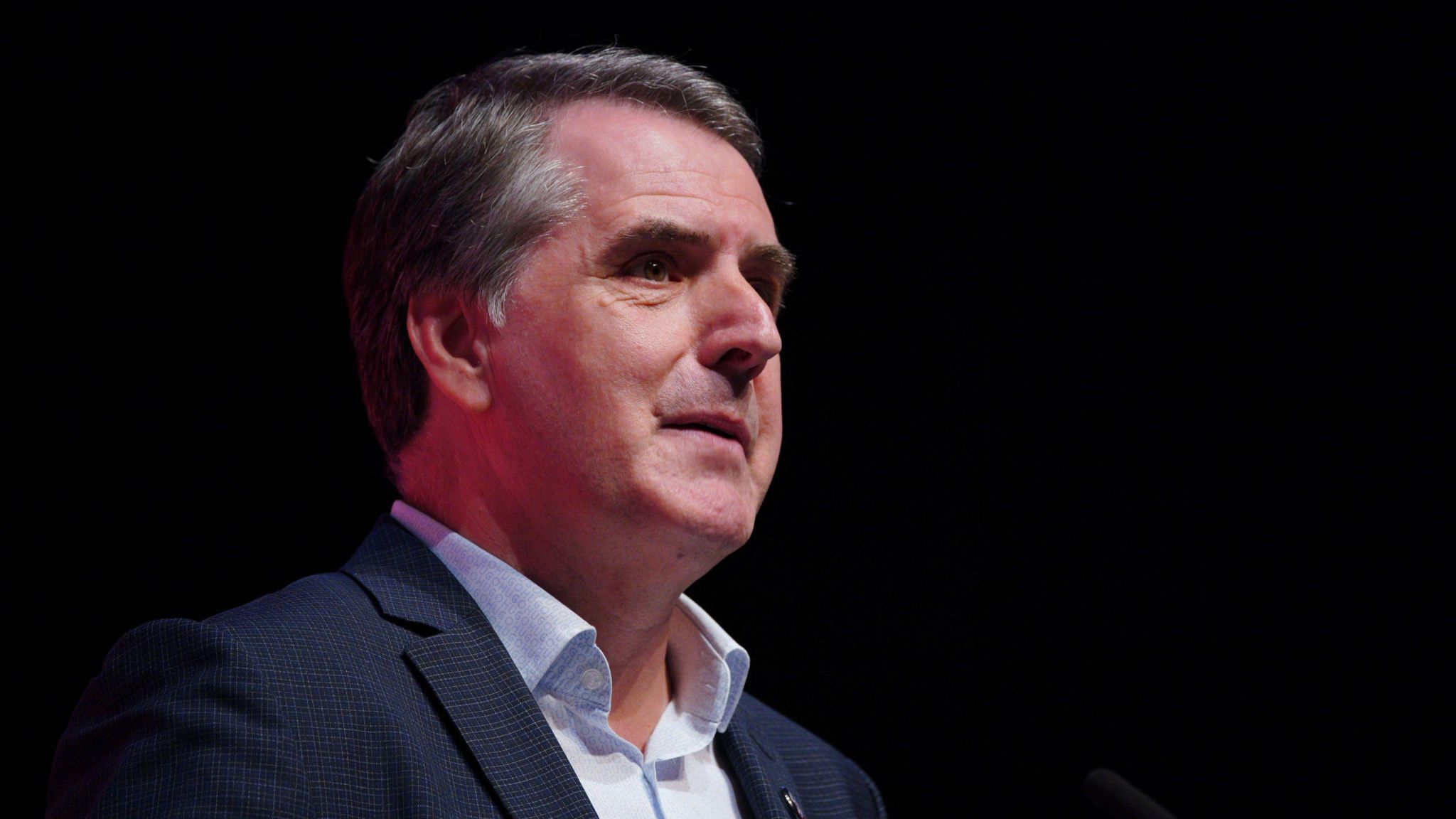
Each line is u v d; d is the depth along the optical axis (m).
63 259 5.35
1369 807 6.46
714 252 2.95
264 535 5.53
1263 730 6.63
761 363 2.88
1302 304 6.91
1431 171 6.76
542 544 2.90
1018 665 6.68
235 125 5.64
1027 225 6.99
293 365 5.67
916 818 6.46
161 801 2.18
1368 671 6.62
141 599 5.29
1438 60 6.76
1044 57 7.02
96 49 5.41
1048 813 6.50
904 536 6.76
